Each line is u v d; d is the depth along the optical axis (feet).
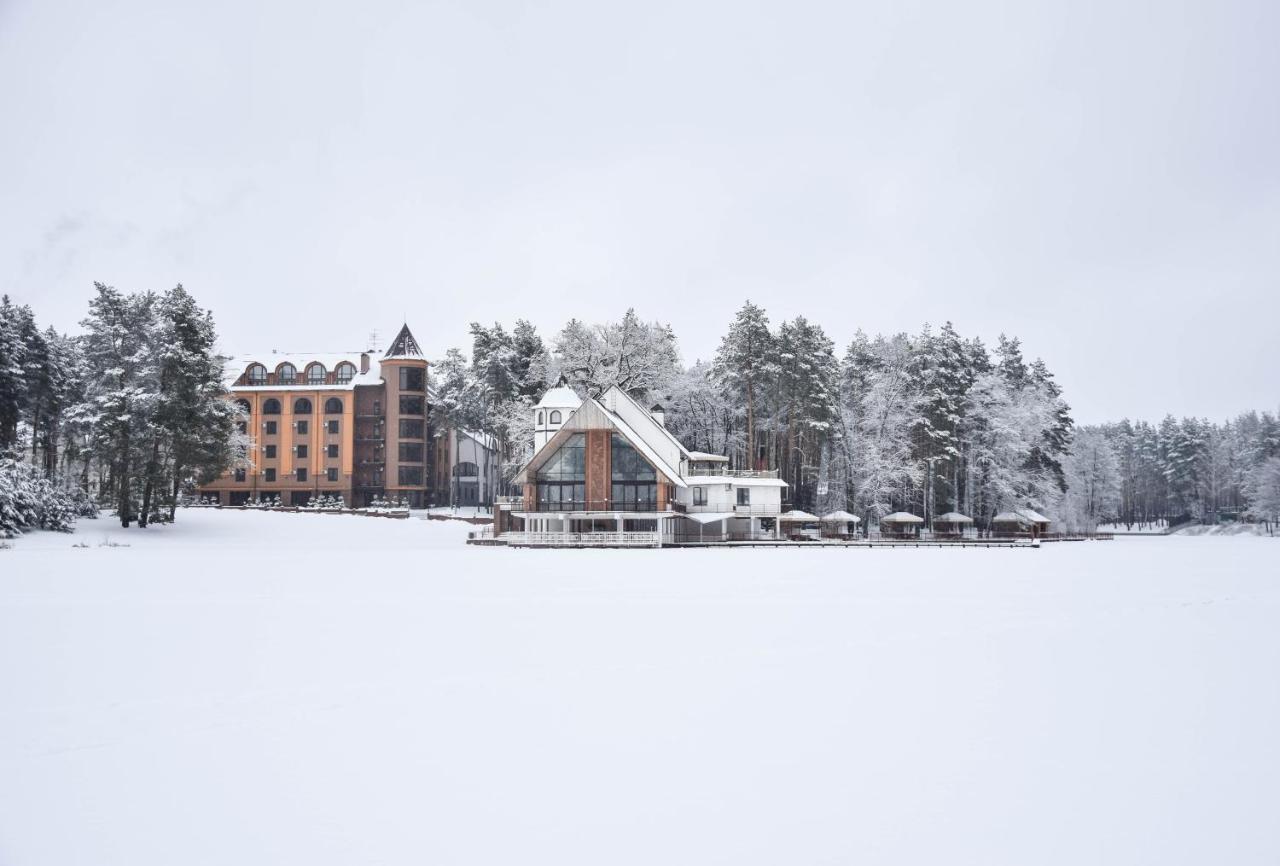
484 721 63.00
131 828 44.73
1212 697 70.79
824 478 388.37
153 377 298.97
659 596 136.67
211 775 51.90
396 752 56.18
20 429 347.56
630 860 41.68
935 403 367.45
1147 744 58.70
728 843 43.60
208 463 297.94
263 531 314.55
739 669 80.18
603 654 86.99
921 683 75.00
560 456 294.66
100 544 261.24
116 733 59.47
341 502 410.93
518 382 379.35
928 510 372.17
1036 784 51.57
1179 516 634.84
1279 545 359.87
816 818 46.57
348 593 137.39
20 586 141.79
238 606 120.16
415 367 434.71
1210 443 640.58
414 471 431.43
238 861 41.32
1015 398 406.00
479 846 43.11
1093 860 42.14
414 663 82.02
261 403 433.07
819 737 59.93
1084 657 86.53
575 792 49.83
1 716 63.26
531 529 295.69
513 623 106.52
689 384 386.52
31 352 321.32
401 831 44.70
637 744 58.13
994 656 86.84
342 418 431.43
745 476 332.19
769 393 356.18
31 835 43.75
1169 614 118.21
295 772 52.49
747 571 189.78
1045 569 202.08
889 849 43.09
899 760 55.42
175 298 306.14
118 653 85.61
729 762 54.85
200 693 70.13
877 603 128.47
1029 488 402.31
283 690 71.31
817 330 380.37
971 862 41.81
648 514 285.64
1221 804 48.67
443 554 242.99
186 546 266.77
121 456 294.46
